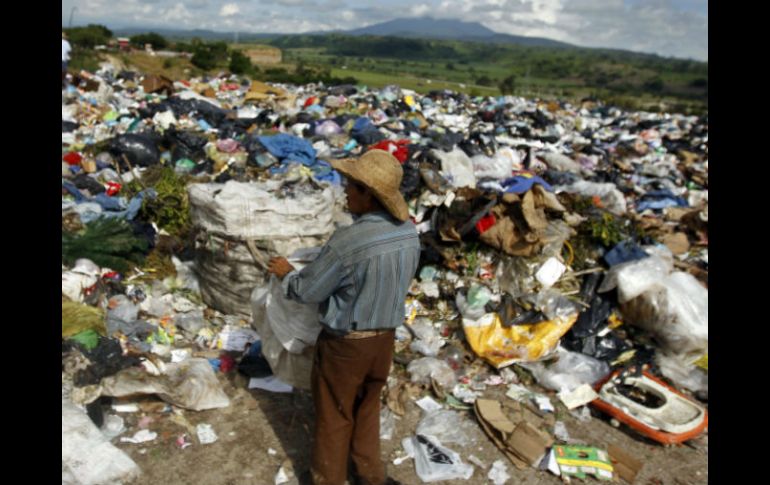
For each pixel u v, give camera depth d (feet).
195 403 11.16
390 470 10.38
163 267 16.56
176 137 28.94
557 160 35.01
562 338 14.71
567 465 10.59
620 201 25.40
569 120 65.87
